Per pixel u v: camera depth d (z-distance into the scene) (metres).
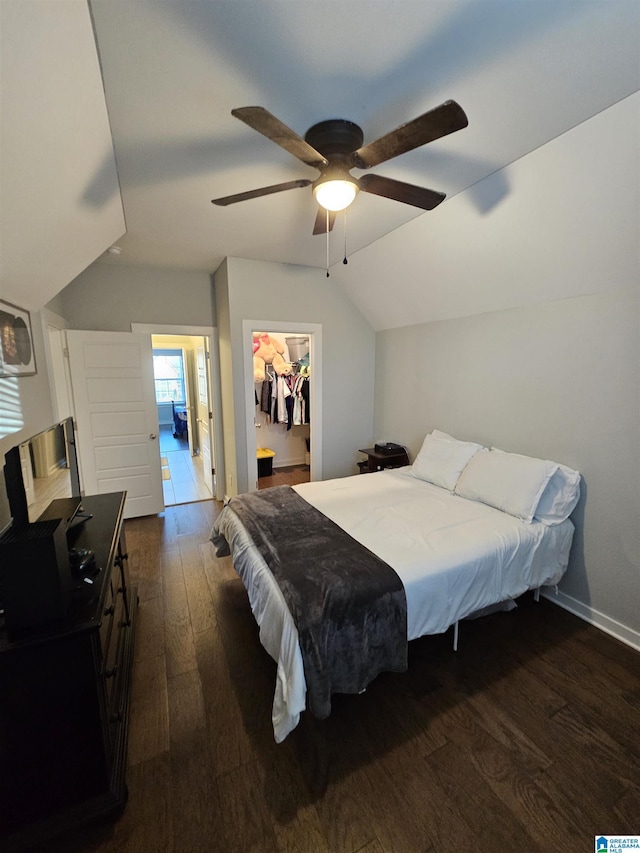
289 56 1.23
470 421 3.11
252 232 2.80
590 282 2.15
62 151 1.39
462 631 2.16
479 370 3.00
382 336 4.17
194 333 4.07
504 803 1.30
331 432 4.20
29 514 1.38
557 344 2.39
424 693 1.75
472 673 1.86
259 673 1.88
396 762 1.44
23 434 2.05
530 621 2.26
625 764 1.43
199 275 4.02
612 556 2.14
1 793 1.14
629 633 2.07
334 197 1.63
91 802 1.22
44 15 0.92
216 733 1.56
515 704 1.69
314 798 1.31
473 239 2.47
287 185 1.63
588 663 1.93
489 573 1.91
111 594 1.53
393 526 2.15
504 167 1.93
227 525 2.41
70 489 1.94
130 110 1.48
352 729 1.57
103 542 1.66
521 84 1.38
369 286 3.66
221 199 1.70
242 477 3.72
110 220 2.31
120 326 3.77
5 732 1.12
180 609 2.38
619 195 1.74
